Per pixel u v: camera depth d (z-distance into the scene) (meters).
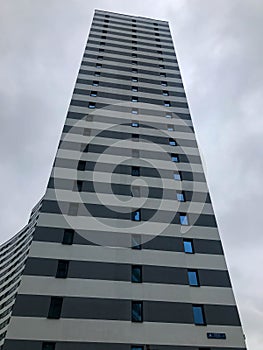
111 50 40.94
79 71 35.75
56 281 18.77
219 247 22.69
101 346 16.61
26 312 17.05
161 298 19.22
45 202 22.73
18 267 69.88
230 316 18.98
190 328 18.12
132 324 17.78
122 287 19.30
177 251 21.86
